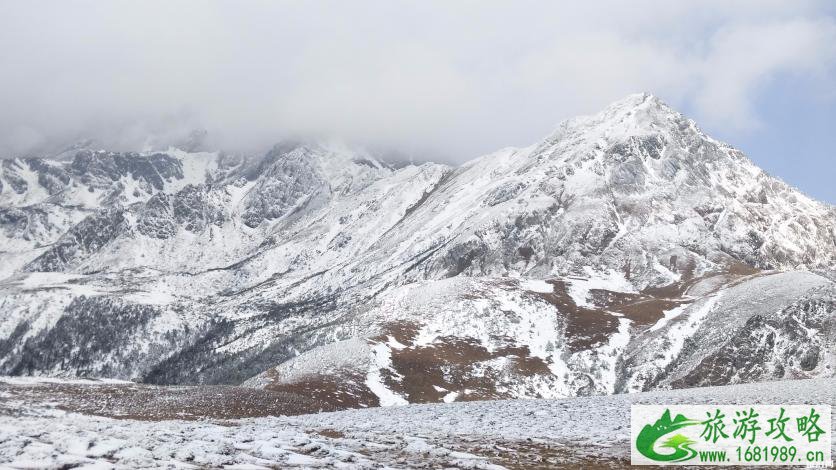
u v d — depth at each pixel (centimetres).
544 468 2730
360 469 2248
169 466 1923
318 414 6366
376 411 6159
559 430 4197
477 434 4028
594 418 4681
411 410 5988
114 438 2323
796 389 5566
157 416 7000
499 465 2691
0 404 4950
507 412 5322
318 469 2189
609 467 2841
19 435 2131
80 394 8081
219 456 2166
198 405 7844
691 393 5909
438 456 2839
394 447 3028
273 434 3009
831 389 5369
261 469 2077
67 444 2075
